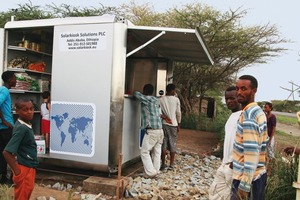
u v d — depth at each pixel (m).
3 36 6.33
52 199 4.54
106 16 5.64
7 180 5.14
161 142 6.33
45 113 6.29
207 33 15.91
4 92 4.99
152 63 8.09
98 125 5.63
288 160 4.24
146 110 6.16
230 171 3.24
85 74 5.72
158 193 5.20
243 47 16.62
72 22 5.81
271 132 6.46
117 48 5.55
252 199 2.81
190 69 17.88
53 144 5.94
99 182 5.23
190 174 6.79
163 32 5.66
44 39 7.21
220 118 15.08
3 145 5.07
